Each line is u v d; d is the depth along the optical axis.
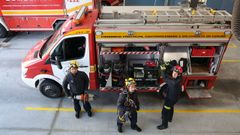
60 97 7.96
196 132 6.54
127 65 7.16
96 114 7.21
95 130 6.61
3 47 11.38
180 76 5.74
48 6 11.23
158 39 6.33
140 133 6.47
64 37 6.55
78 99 6.47
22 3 11.20
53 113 7.28
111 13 7.18
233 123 6.86
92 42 6.48
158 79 7.13
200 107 7.48
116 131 6.56
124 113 5.88
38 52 7.53
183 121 6.92
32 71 7.25
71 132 6.56
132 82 5.48
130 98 5.67
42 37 12.62
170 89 5.74
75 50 6.77
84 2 11.02
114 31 6.21
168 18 6.58
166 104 6.11
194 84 7.48
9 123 6.89
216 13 6.86
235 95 8.03
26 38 12.47
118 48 6.59
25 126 6.79
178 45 6.48
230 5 13.22
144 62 7.32
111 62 7.18
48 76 7.27
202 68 7.30
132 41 6.36
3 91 8.30
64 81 6.22
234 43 11.64
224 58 10.30
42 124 6.85
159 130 6.59
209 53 6.72
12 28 12.02
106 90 7.30
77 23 6.61
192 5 7.31
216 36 6.30
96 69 7.03
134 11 7.23
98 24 6.40
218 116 7.11
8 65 9.82
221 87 8.44
